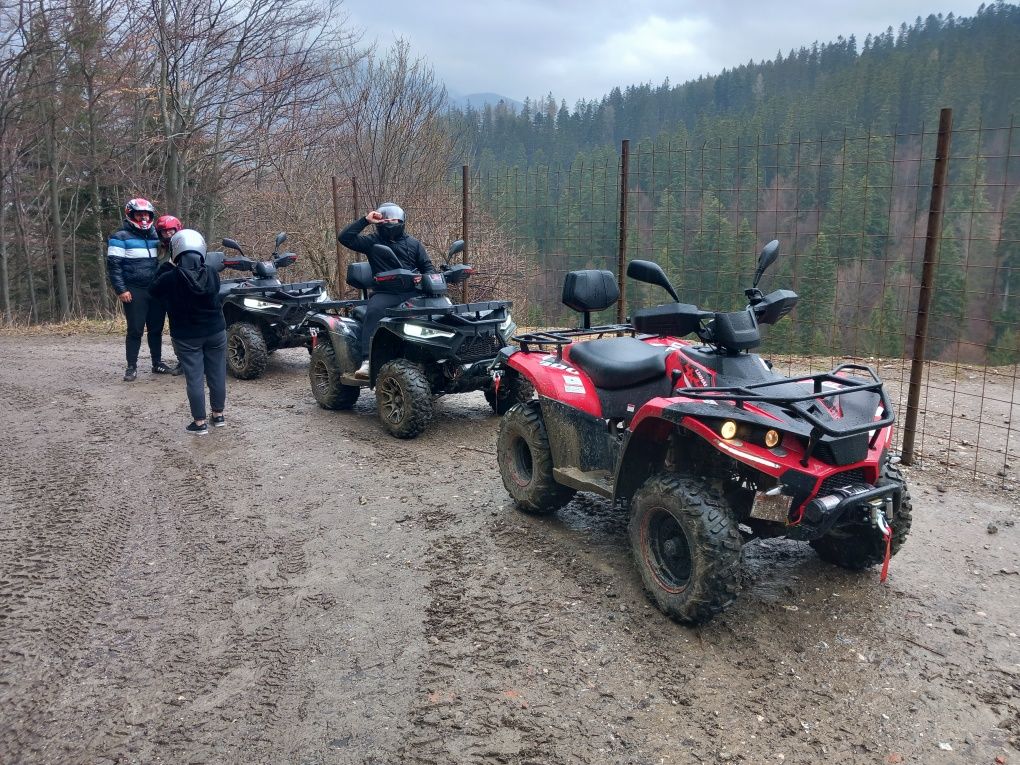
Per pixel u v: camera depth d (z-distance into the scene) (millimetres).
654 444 3887
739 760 2705
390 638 3506
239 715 3010
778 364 9000
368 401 8039
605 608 3705
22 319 23094
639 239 9516
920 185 6238
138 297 8867
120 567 4273
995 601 3768
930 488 5273
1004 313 9711
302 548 4480
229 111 18031
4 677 3289
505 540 4496
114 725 2969
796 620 3586
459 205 15188
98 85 18672
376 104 17453
